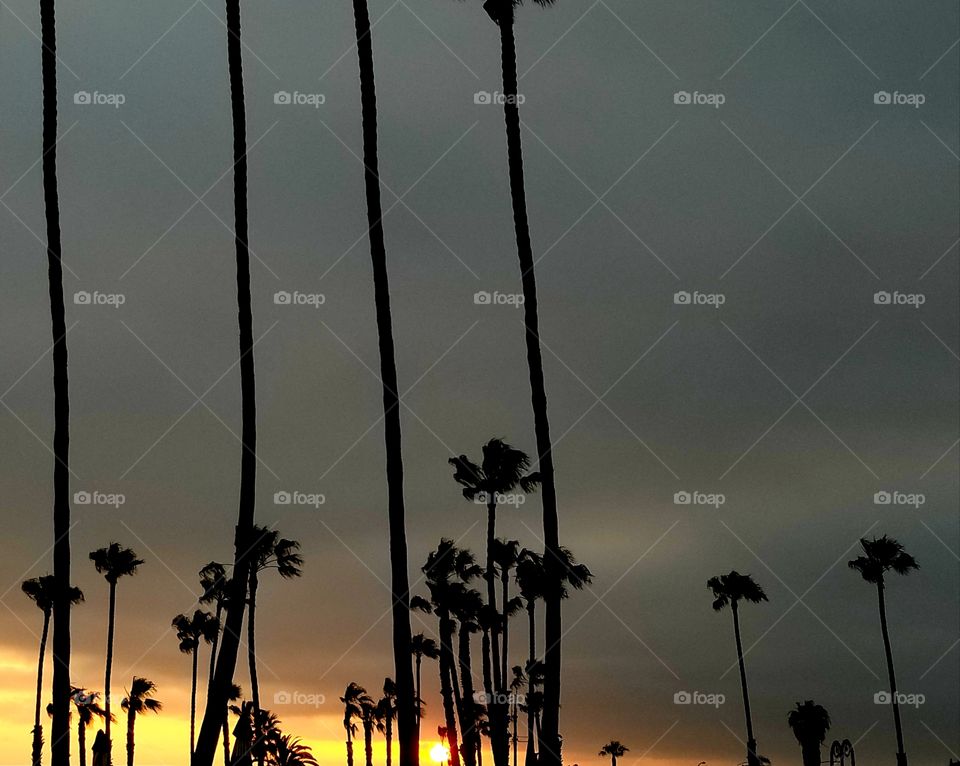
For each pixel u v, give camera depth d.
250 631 63.22
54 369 25.77
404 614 21.78
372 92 25.14
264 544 63.38
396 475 22.50
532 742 36.38
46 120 26.97
